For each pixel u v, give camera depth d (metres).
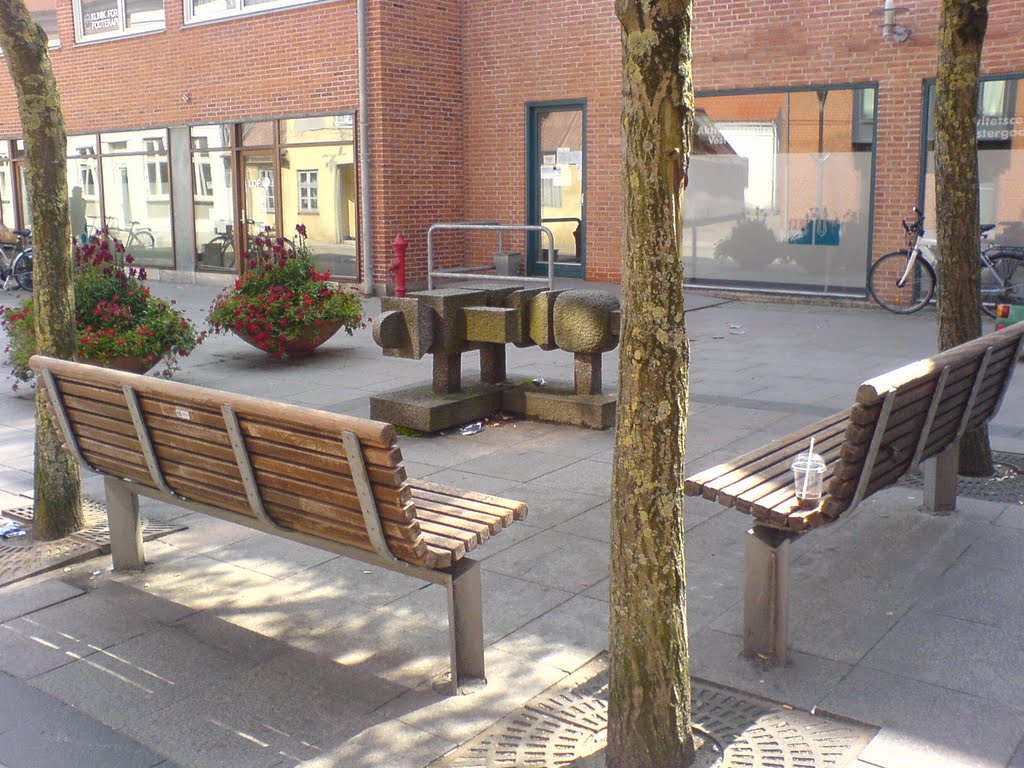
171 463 4.26
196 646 4.07
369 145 15.50
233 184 17.41
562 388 7.80
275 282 10.26
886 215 13.42
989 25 12.35
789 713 3.43
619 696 3.02
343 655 3.98
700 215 14.95
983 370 4.74
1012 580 4.48
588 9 15.32
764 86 14.08
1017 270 12.23
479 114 16.59
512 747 3.29
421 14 15.76
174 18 17.61
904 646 3.90
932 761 3.13
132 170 18.97
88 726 3.49
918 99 12.93
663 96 2.66
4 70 20.55
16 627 4.27
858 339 11.26
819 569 4.64
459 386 7.71
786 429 7.28
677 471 2.91
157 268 18.92
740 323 12.54
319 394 8.79
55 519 5.21
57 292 5.06
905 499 5.54
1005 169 12.52
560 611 4.34
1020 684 3.59
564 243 16.42
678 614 2.99
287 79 16.33
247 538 5.29
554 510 5.64
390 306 7.43
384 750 3.30
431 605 4.43
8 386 9.41
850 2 13.23
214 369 10.01
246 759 3.28
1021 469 6.02
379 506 3.45
